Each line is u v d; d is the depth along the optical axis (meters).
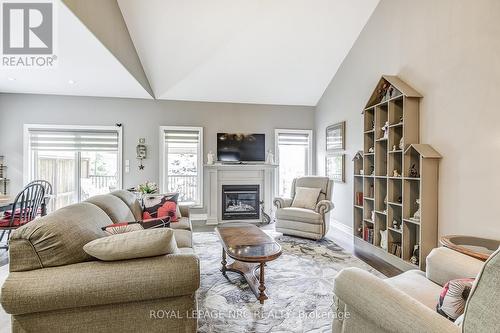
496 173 2.26
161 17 3.75
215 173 5.48
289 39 4.36
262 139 5.77
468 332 0.82
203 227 5.09
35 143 5.08
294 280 2.70
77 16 2.37
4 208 3.31
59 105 5.12
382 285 1.20
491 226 2.30
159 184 5.46
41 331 1.36
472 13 2.45
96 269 1.40
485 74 2.34
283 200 4.55
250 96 5.62
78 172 5.29
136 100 5.41
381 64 3.78
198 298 2.34
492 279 0.79
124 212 2.66
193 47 4.32
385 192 3.56
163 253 1.50
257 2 3.71
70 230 1.52
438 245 2.79
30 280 1.33
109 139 5.33
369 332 1.22
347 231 4.61
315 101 5.91
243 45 4.39
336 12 3.98
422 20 3.03
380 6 3.80
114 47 3.31
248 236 2.74
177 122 5.57
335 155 5.07
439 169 2.80
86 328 1.40
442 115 2.77
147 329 1.46
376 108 3.54
